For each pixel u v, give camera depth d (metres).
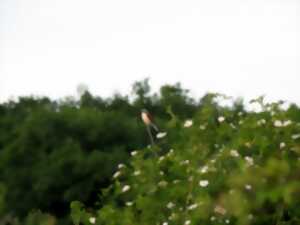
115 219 18.34
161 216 17.53
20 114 68.25
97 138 60.38
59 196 54.62
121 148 58.84
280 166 13.95
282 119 16.84
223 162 16.47
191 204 17.17
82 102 71.62
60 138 59.50
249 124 16.80
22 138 58.91
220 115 18.84
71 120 60.34
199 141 18.34
